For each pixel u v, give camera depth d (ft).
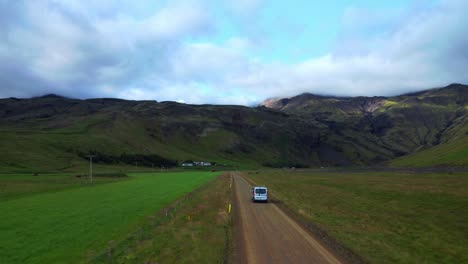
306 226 101.55
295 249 73.46
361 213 135.74
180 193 214.48
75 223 107.55
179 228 95.61
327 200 183.01
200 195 203.72
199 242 78.13
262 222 109.09
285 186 296.51
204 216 119.14
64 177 379.55
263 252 70.74
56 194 203.21
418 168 603.67
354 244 79.51
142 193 212.02
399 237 91.76
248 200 181.47
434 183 275.39
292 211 136.46
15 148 595.88
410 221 117.91
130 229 98.02
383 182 310.24
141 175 478.59
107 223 107.55
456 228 105.91
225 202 169.17
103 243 82.07
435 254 75.92
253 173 644.69
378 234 94.22
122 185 282.56
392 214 133.18
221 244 76.69
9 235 90.63
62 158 618.85
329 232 92.68
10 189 231.30
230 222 108.99
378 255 71.36
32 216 120.98
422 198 180.14
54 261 68.18
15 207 145.07
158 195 200.13
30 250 76.07
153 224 103.30
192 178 411.34
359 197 197.57
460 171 441.68
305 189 261.65
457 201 161.58
